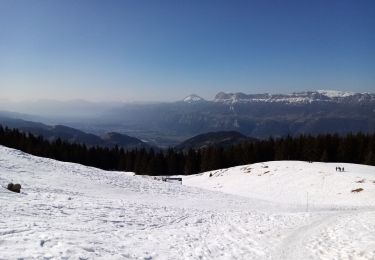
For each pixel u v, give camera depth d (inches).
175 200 1482.5
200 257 546.0
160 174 5004.9
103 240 524.4
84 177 1702.8
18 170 1529.3
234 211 1279.5
